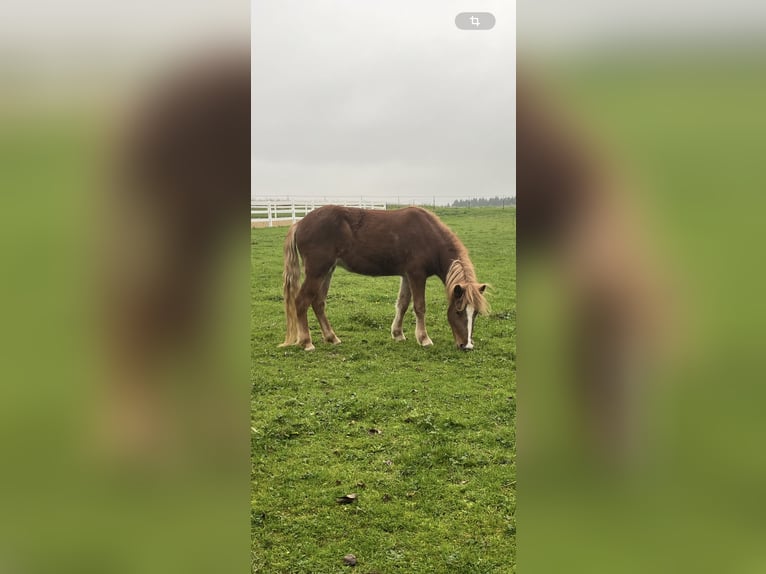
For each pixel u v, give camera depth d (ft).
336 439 14.96
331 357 18.33
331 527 12.13
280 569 10.91
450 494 13.15
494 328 18.45
